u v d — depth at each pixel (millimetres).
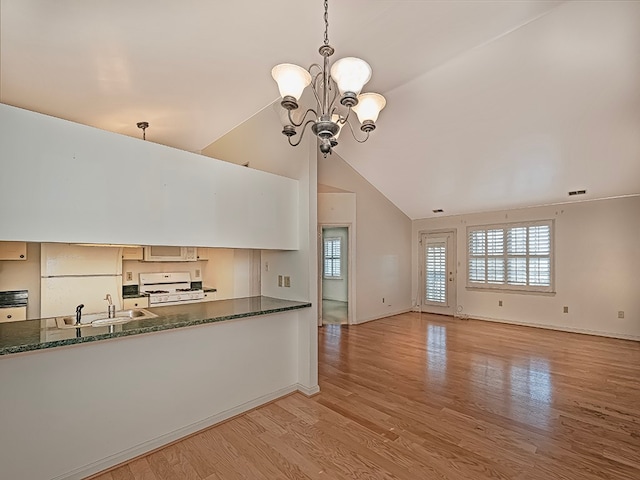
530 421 2631
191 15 2002
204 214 2477
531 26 2598
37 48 2199
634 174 4582
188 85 2836
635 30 2590
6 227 1658
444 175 5582
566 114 3684
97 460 2004
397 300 7316
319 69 2707
